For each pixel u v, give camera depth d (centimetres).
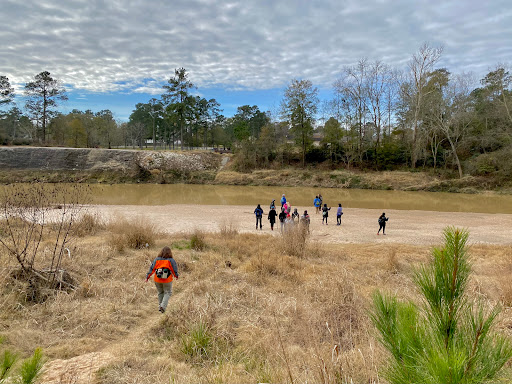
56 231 1306
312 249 1229
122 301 679
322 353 391
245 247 1256
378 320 198
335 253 1234
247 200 3416
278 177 5069
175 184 4944
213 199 3453
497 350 156
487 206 3083
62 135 6988
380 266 1018
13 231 1098
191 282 828
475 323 161
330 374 337
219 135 8438
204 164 5691
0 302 599
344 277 739
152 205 2897
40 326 553
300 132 5519
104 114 9138
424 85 4656
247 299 712
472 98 4878
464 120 4528
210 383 387
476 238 1702
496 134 4347
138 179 4975
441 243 181
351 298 629
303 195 3866
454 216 2502
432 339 165
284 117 5566
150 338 542
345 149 5300
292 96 5394
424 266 185
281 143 5984
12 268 698
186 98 6378
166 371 432
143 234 1205
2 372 186
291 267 991
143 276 850
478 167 4281
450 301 164
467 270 168
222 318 602
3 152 4891
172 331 570
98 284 764
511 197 3638
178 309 636
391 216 2484
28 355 460
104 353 469
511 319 474
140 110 9844
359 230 1898
